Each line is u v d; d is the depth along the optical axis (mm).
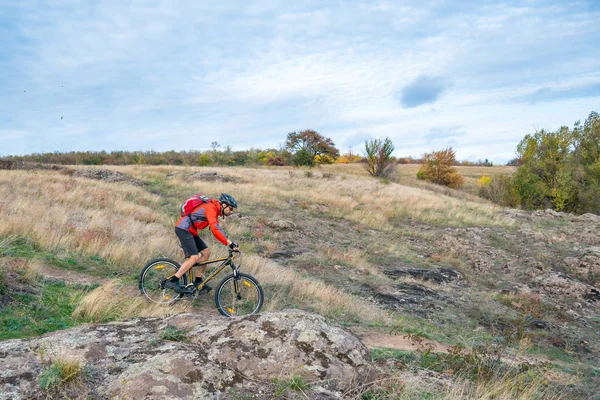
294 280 9102
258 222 15844
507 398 3928
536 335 8750
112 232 9500
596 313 11305
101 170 23797
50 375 2678
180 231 5789
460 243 16953
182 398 2652
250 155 60125
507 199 30703
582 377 6180
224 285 5879
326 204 22047
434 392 3639
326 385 3113
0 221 8172
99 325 3623
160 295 6211
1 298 4934
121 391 2646
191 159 61188
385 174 39062
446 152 42344
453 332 8219
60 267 6961
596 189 26359
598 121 26953
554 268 14727
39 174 20281
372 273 11938
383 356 5234
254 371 3102
